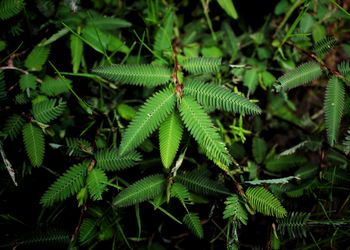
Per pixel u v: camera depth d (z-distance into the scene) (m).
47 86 0.35
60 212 0.36
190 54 0.40
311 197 0.36
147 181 0.33
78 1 0.35
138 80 0.31
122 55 0.39
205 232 0.39
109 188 0.36
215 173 0.36
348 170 0.37
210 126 0.29
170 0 0.41
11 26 0.36
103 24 0.37
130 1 0.41
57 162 0.36
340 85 0.33
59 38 0.38
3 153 0.32
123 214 0.36
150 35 0.40
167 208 0.37
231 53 0.40
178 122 0.30
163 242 0.39
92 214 0.35
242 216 0.32
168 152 0.30
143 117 0.29
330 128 0.32
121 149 0.29
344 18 0.39
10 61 0.36
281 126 0.42
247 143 0.39
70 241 0.34
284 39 0.38
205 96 0.30
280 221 0.34
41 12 0.37
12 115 0.33
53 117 0.33
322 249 0.36
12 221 0.36
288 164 0.37
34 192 0.36
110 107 0.38
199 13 0.42
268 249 0.35
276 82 0.33
